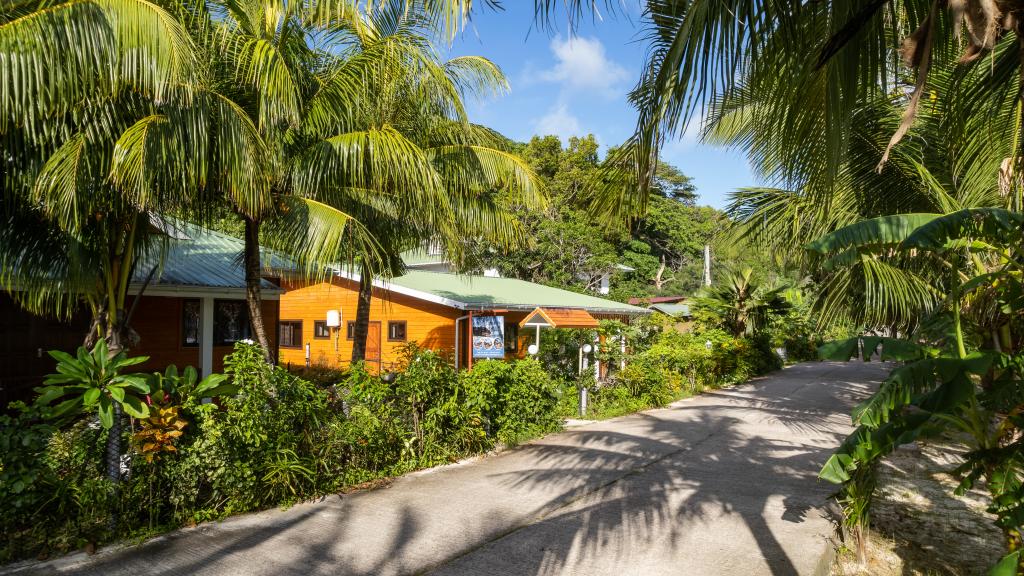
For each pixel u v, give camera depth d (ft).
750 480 24.56
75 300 27.50
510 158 30.63
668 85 9.14
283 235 25.18
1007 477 12.71
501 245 36.55
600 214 12.85
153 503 17.44
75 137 19.81
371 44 24.80
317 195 26.76
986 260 20.48
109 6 16.85
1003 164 15.62
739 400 51.80
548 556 16.17
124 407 16.43
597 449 29.89
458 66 29.78
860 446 13.93
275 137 23.27
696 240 152.66
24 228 23.26
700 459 28.32
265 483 19.83
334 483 21.84
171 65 17.46
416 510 19.88
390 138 24.26
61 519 16.21
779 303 81.71
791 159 11.65
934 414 13.74
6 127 16.84
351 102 25.55
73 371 16.33
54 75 16.61
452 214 28.78
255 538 17.10
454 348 53.36
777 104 10.80
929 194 23.58
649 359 49.78
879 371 84.74
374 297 59.41
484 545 16.90
